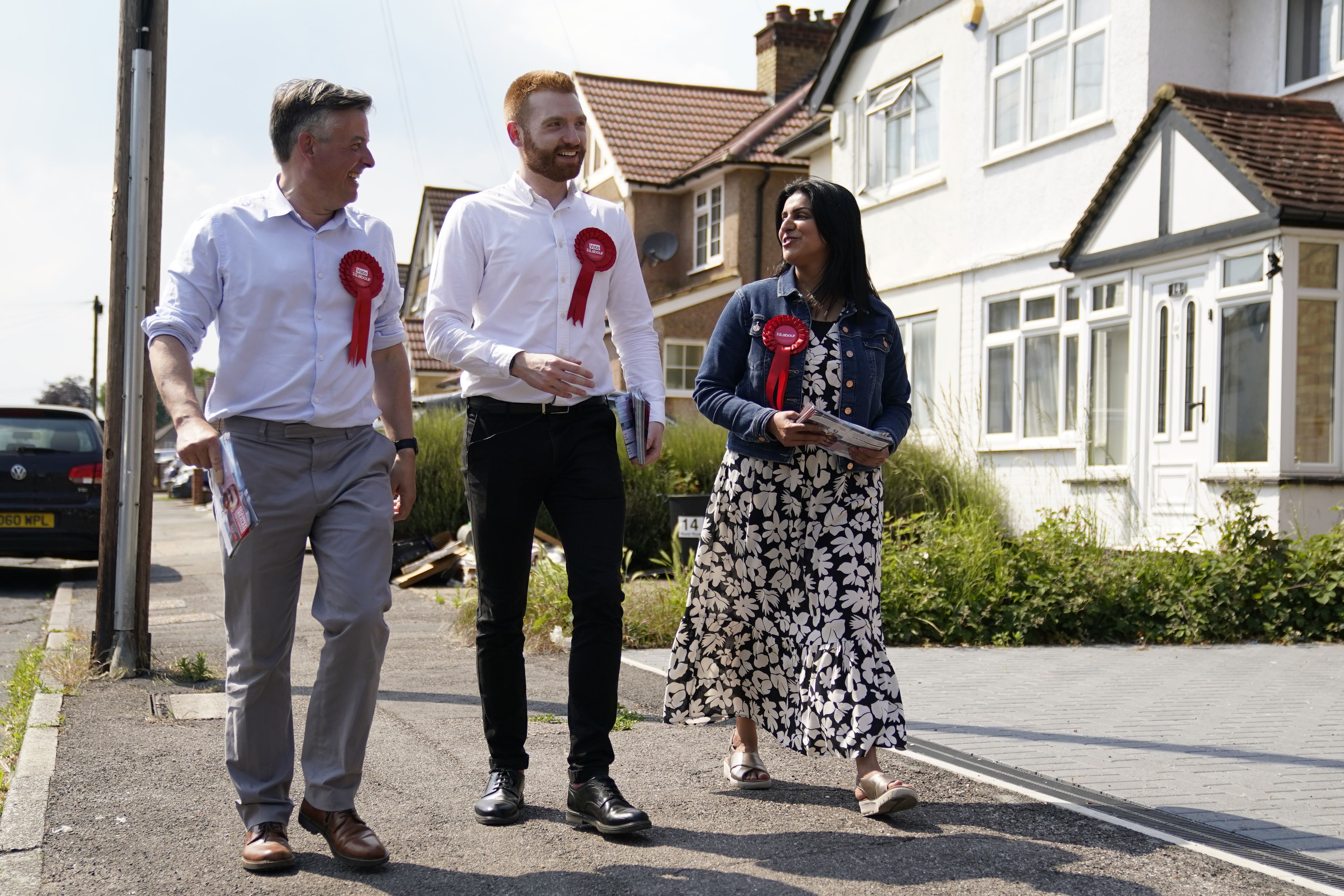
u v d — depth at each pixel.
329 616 3.19
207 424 3.02
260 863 3.15
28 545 11.00
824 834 3.52
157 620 8.63
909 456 12.72
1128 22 12.16
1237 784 4.21
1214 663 7.25
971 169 14.45
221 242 3.21
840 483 3.73
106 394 6.11
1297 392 9.93
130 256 6.08
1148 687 6.29
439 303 3.59
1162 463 11.21
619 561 3.63
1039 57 13.45
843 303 3.89
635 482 13.43
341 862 3.25
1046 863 3.27
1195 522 10.66
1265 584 8.62
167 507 31.92
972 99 14.42
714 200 23.94
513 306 3.64
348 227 3.36
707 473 13.89
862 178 16.73
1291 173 10.12
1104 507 11.84
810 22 27.64
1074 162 12.88
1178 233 10.91
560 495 3.63
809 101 17.59
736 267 22.78
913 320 15.57
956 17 14.70
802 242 3.82
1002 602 8.36
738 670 3.90
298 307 3.24
